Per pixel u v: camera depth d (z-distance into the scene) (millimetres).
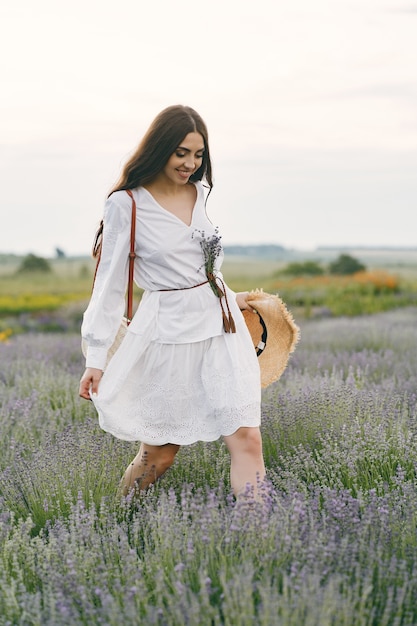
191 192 4637
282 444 5734
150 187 4559
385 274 29781
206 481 5004
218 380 4406
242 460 4355
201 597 3299
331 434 5582
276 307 4965
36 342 13461
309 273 34406
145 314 4527
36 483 4977
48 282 34750
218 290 4516
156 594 3438
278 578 3471
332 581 3197
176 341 4457
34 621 3293
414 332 13102
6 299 29031
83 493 4824
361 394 6473
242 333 4520
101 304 4508
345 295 27969
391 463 5176
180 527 3957
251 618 3051
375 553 3627
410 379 8078
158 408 4520
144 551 4055
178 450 5184
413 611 3361
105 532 4184
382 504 4254
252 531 3777
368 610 3203
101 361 4523
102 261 4543
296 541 3662
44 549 3922
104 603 3236
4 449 6160
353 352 10375
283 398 6668
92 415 7156
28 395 8055
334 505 4148
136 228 4504
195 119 4438
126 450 5445
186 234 4500
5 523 4371
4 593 3541
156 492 4770
